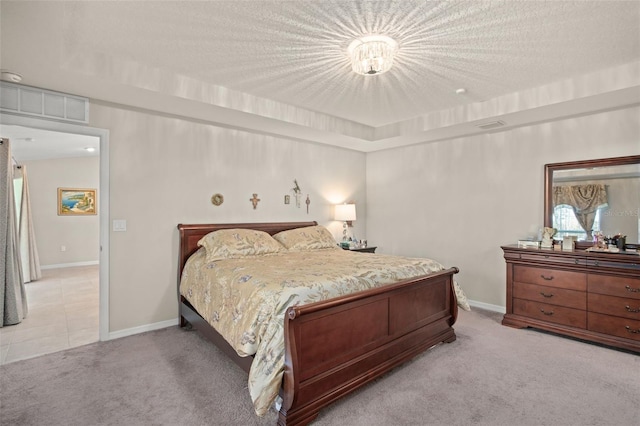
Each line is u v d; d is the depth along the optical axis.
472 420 1.93
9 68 2.42
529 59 2.56
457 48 2.40
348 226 5.33
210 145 3.81
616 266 2.86
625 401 2.10
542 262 3.29
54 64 2.36
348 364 2.13
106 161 3.13
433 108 3.79
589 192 3.41
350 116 4.13
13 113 2.66
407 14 1.99
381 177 5.40
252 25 2.12
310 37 2.27
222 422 1.91
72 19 2.04
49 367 2.57
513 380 2.37
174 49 2.46
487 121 3.64
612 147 3.26
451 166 4.52
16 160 6.61
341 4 1.89
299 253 3.76
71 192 7.47
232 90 3.28
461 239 4.42
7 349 2.91
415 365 2.61
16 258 3.71
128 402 2.10
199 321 3.01
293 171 4.61
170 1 1.87
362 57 2.31
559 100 3.01
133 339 3.15
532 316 3.37
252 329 2.02
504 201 4.02
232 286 2.46
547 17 2.01
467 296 4.36
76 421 1.91
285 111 3.69
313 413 1.91
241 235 3.58
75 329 3.42
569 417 1.95
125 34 2.24
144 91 2.82
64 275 6.32
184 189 3.62
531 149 3.79
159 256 3.46
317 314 1.96
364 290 2.32
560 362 2.65
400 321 2.56
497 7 1.92
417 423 1.91
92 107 3.04
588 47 2.38
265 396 1.76
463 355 2.79
